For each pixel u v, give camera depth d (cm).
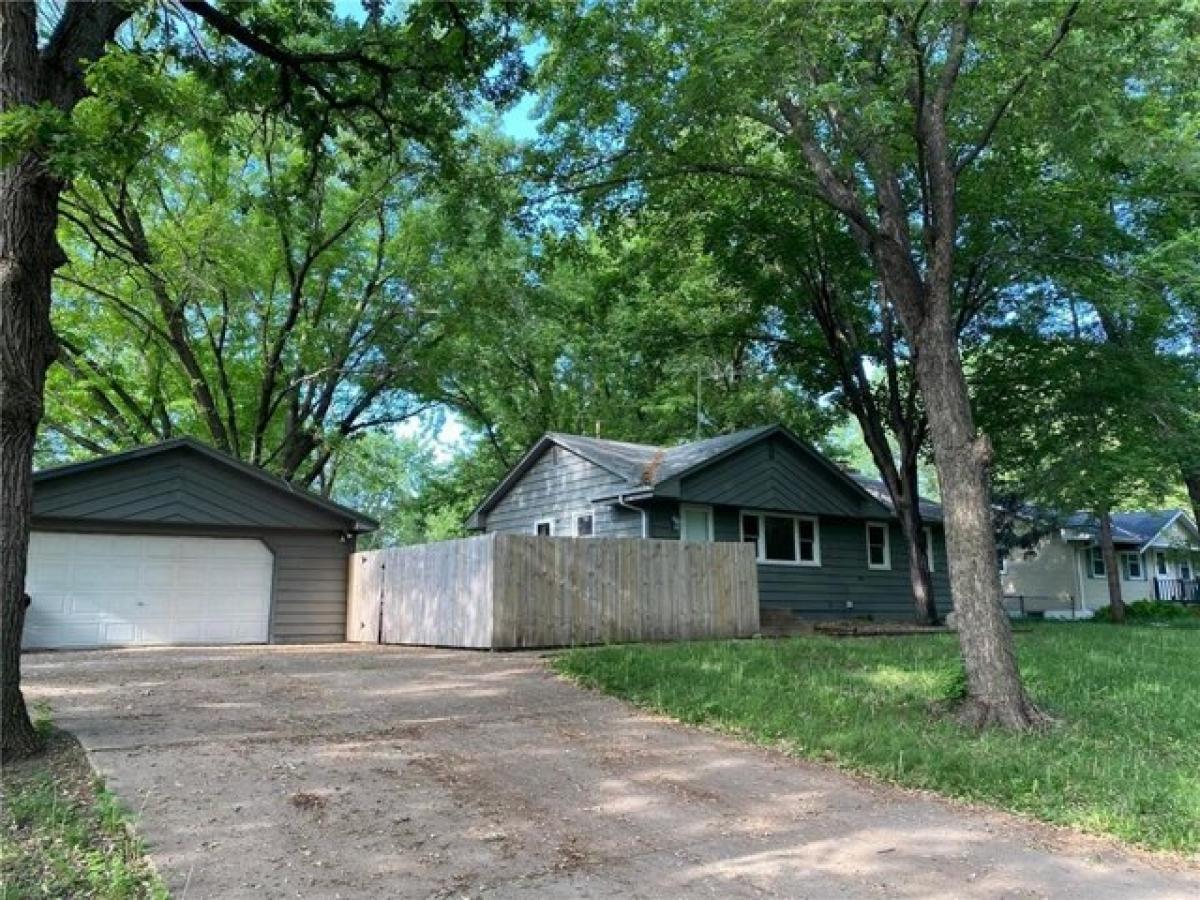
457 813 552
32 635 1509
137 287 2161
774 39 859
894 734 750
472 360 2666
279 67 970
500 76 1075
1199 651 1359
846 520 2212
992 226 1558
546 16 1007
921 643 1375
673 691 923
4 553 632
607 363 2998
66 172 615
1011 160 1405
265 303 2480
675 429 3300
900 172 1494
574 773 655
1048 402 1931
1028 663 1171
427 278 2438
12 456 643
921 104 910
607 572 1463
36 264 661
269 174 1997
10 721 626
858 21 841
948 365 902
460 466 3709
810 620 2038
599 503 1958
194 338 2534
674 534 1877
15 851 454
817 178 1080
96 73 655
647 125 1068
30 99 662
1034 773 644
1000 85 984
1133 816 561
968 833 546
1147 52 898
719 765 691
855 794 624
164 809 530
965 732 776
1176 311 1667
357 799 568
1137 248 1538
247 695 909
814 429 2572
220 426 2409
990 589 838
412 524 5481
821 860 495
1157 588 3778
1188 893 454
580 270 1400
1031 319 1855
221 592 1698
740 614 1612
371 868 460
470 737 748
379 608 1702
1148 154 888
